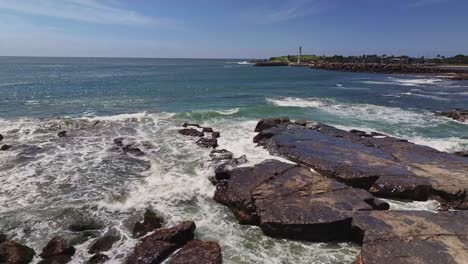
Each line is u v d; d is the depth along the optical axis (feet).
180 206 38.65
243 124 76.13
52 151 55.36
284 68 400.06
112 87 149.38
